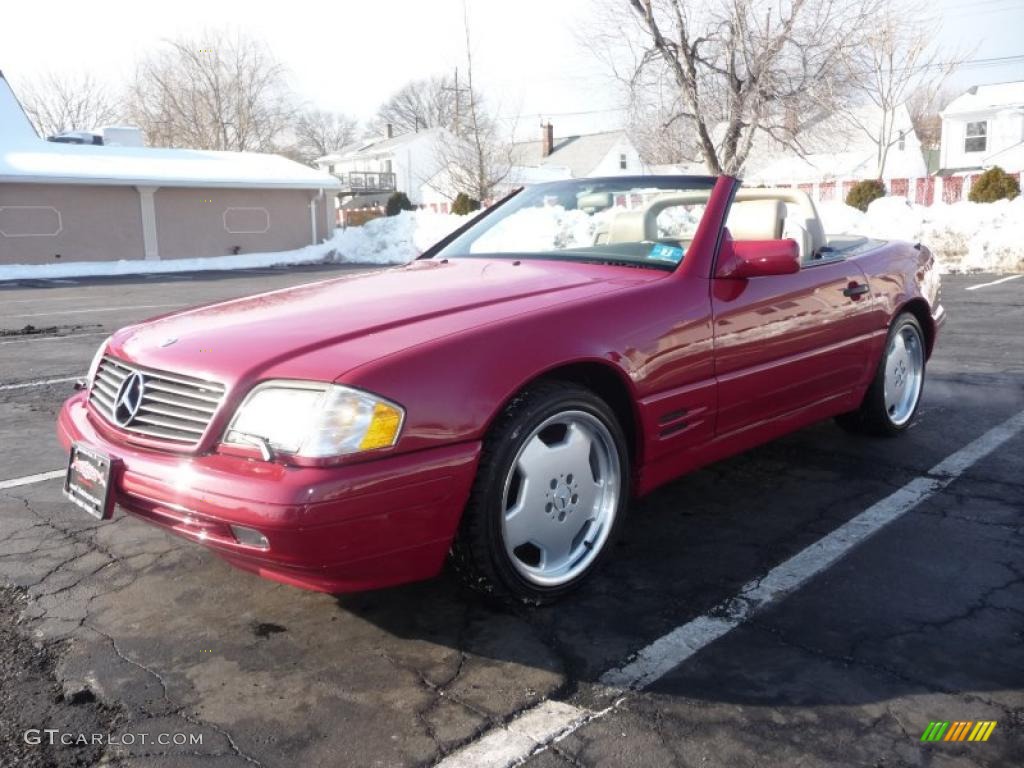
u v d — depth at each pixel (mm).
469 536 2537
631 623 2715
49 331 9922
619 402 2994
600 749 2096
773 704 2266
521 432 2572
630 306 2943
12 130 24922
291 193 27016
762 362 3457
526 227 3859
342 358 2402
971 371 6281
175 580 3100
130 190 23625
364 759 2080
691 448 3207
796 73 18875
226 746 2139
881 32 19922
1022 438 4590
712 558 3189
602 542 2912
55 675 2475
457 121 32156
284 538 2207
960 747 2084
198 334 2752
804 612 2760
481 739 2146
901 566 3078
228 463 2348
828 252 4203
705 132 19578
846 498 3777
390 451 2316
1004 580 2957
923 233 15383
